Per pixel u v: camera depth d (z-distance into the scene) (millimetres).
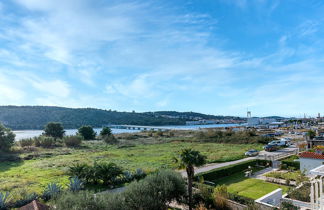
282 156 37375
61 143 61469
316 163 25172
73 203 11438
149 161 36750
